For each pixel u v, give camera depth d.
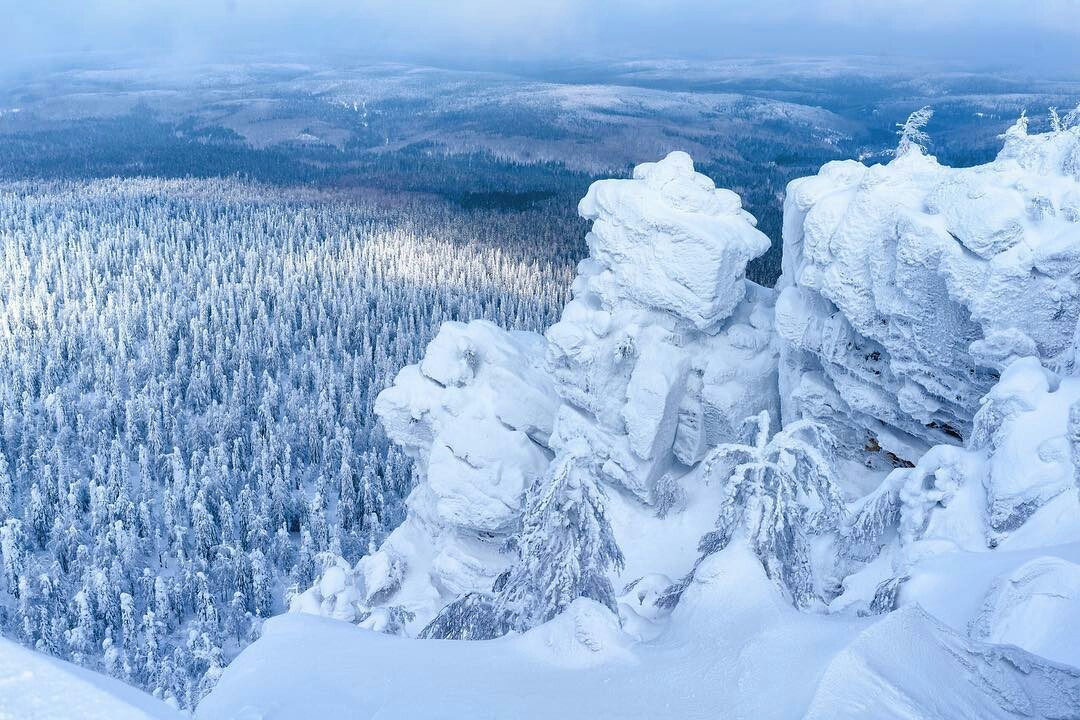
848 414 38.28
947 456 25.73
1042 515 21.70
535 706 10.34
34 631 90.31
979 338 30.88
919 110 34.31
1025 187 29.06
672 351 42.62
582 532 17.34
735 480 17.81
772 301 45.81
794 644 11.12
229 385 167.38
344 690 10.88
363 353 178.38
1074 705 10.26
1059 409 23.88
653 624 16.39
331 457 128.62
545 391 49.75
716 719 9.62
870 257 33.12
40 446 129.12
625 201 42.25
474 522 46.81
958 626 16.59
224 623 90.75
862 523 27.02
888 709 9.23
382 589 48.66
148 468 127.19
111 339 183.75
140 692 5.22
